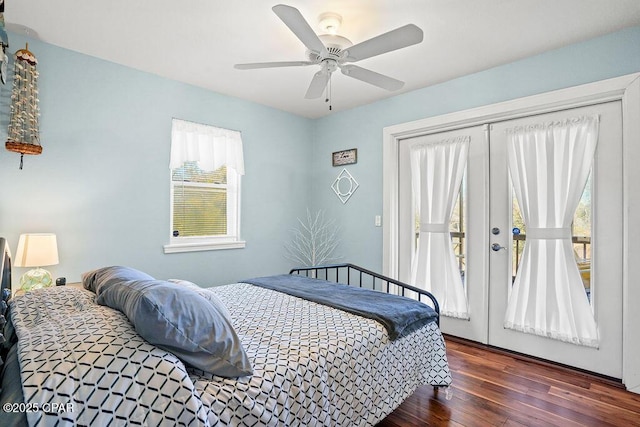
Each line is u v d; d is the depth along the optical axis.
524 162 2.66
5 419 0.77
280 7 1.50
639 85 2.10
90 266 2.56
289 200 3.94
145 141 2.84
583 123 2.40
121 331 1.02
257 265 3.64
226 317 1.26
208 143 3.21
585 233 2.40
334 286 2.37
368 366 1.53
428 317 1.94
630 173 2.14
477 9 1.94
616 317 2.27
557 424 1.79
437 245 3.13
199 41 2.34
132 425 0.87
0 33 1.36
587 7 1.92
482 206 2.89
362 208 3.66
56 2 1.91
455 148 3.04
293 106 3.73
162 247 2.95
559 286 2.49
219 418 1.00
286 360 1.26
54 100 2.40
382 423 1.79
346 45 1.88
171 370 0.96
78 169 2.51
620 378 2.25
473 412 1.90
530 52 2.48
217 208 3.41
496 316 2.81
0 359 0.92
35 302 1.37
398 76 2.90
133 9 1.97
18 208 2.27
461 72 2.82
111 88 2.66
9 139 2.14
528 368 2.45
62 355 0.89
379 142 3.51
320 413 1.28
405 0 1.86
